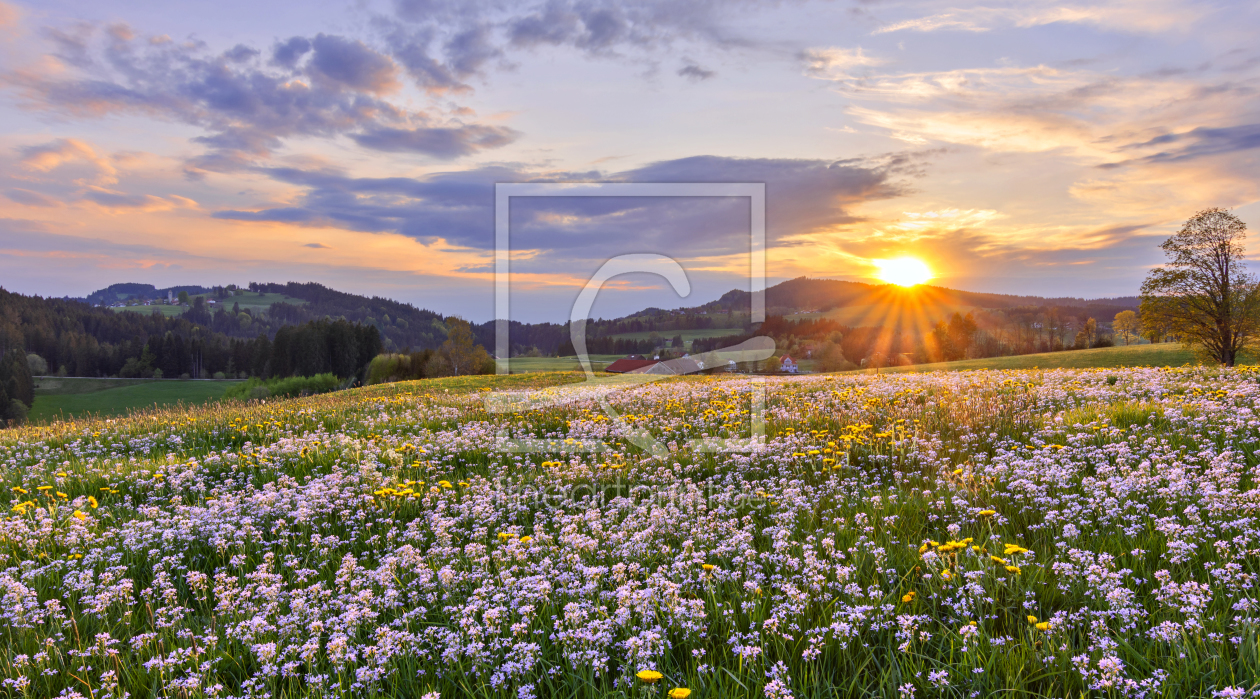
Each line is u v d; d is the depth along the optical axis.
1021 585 4.20
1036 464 7.16
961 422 10.23
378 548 6.19
